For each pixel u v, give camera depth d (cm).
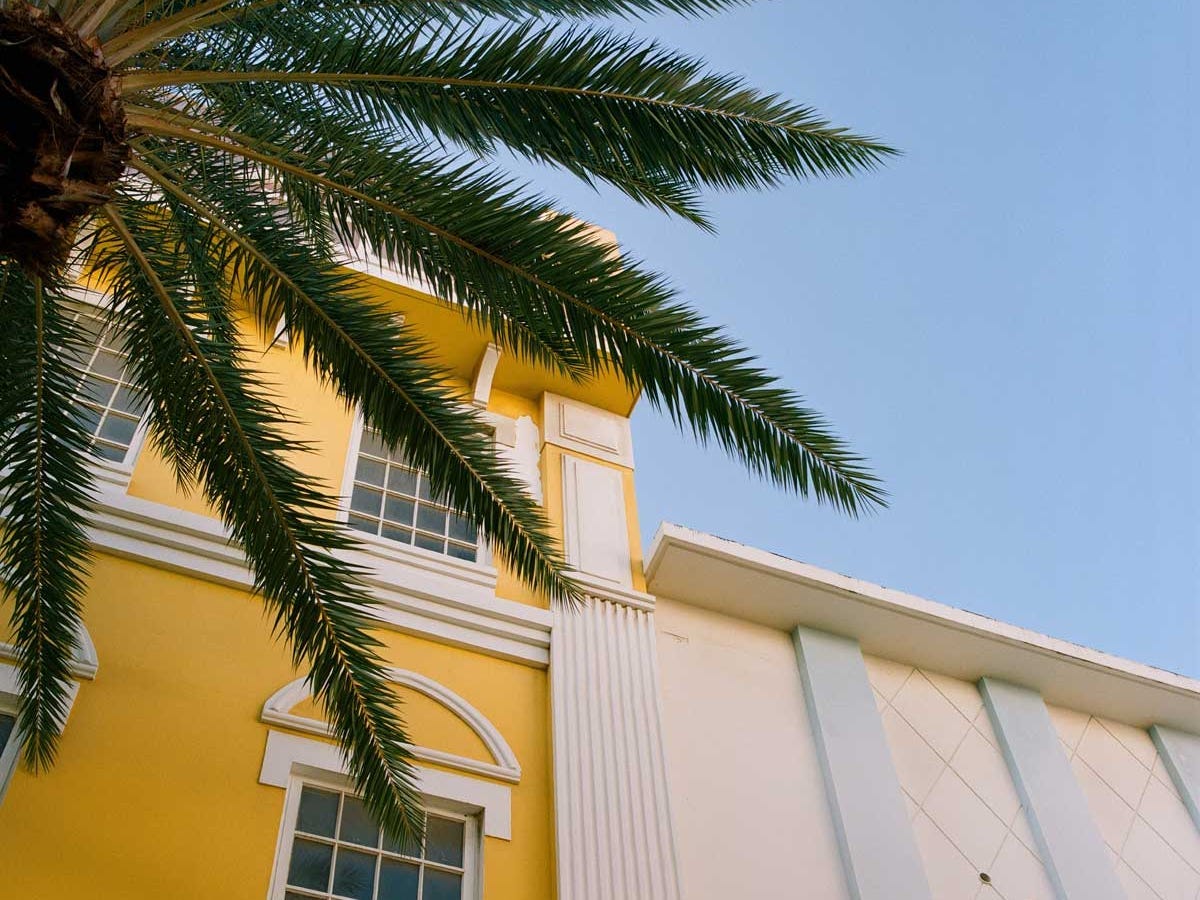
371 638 671
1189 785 1196
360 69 638
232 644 848
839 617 1149
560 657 968
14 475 687
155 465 938
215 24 634
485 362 1202
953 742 1127
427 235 655
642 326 653
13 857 667
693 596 1114
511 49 636
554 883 820
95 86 542
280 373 1091
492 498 715
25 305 680
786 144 666
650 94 649
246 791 763
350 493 1034
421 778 834
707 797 952
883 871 946
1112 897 1034
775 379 659
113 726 759
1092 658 1206
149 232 685
